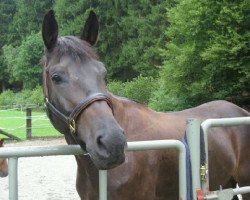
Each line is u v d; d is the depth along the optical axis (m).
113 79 36.72
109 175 2.84
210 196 2.47
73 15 39.69
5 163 6.81
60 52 2.51
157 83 20.83
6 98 35.34
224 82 15.23
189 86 15.59
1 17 52.47
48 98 2.61
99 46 37.53
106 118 2.27
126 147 2.21
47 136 13.94
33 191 6.63
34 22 48.03
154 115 3.39
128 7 36.44
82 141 2.37
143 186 3.01
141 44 34.22
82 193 3.03
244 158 3.79
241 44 14.22
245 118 2.66
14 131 16.39
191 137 2.43
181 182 2.41
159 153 3.08
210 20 15.19
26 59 39.16
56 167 8.82
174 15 17.05
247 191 2.64
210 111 3.80
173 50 16.69
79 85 2.41
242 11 14.66
